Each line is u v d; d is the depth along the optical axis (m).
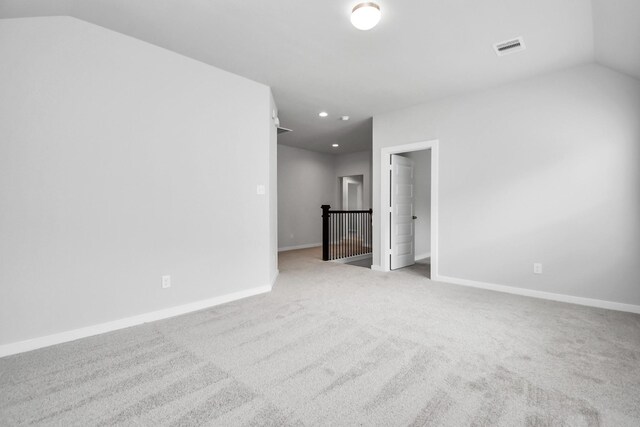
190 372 1.75
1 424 1.33
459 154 3.72
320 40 2.51
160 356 1.94
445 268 3.87
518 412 1.39
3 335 1.94
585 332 2.27
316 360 1.88
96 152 2.28
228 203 3.09
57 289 2.12
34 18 2.04
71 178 2.17
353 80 3.31
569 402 1.46
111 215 2.35
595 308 2.82
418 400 1.49
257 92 3.36
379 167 4.58
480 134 3.55
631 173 2.71
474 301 3.04
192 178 2.81
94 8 2.07
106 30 2.32
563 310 2.77
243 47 2.62
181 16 2.17
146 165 2.53
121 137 2.39
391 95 3.75
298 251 6.91
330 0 2.01
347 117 4.70
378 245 4.63
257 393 1.55
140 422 1.34
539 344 2.08
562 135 3.03
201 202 2.88
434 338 2.18
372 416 1.38
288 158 7.22
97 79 2.28
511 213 3.35
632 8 1.89
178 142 2.72
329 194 8.23
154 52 2.57
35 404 1.47
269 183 3.51
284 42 2.54
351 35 2.44
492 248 3.48
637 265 2.69
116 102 2.37
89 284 2.25
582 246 2.94
